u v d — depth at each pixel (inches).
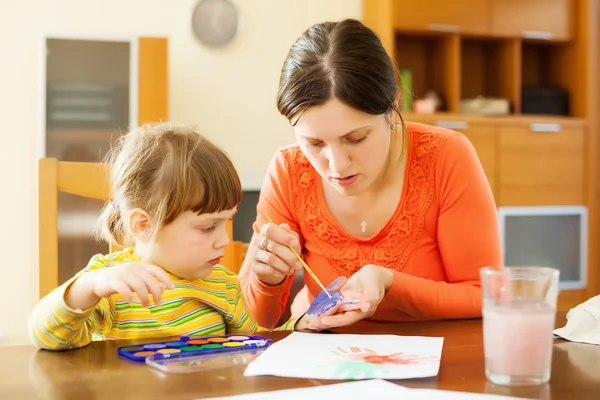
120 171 44.8
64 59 121.6
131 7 136.3
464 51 164.4
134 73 122.8
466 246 53.0
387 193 55.2
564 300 154.5
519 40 155.1
